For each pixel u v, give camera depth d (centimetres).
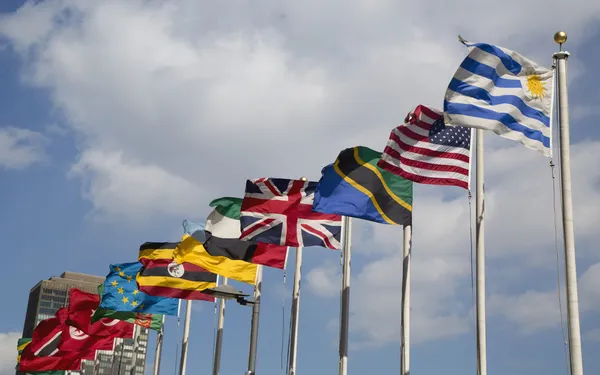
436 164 2775
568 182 2298
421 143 2802
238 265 4309
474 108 2444
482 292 2552
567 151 2327
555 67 2486
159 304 5072
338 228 3641
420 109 2823
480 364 2489
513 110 2456
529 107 2475
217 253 3975
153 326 5859
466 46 2497
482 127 2431
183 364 5422
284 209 3662
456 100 2450
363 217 3114
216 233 4006
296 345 3744
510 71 2486
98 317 5631
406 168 2791
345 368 3234
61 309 6138
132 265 5091
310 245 3625
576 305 2184
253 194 3681
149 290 4409
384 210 3112
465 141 2792
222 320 4741
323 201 3130
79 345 6041
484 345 2503
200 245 4325
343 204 3123
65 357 6512
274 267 3972
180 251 4309
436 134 2802
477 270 2577
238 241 4000
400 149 2803
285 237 3631
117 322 5941
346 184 3141
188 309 5519
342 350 3256
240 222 3694
